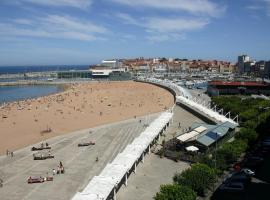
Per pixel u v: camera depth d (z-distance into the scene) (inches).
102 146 5944.9
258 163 4480.8
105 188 3356.3
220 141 5457.7
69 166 4886.8
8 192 3993.6
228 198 3503.9
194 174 3624.5
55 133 7317.9
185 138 5339.6
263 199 3469.5
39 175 4547.2
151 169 4402.1
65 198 3782.0
